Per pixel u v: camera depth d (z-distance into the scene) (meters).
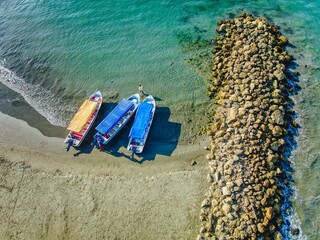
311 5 51.28
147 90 41.94
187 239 29.23
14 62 48.41
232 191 30.72
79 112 38.62
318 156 34.34
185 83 42.03
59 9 55.78
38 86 44.75
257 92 38.00
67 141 37.06
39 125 39.94
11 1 59.12
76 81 44.53
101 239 29.86
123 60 46.22
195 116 38.53
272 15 50.31
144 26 50.69
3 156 36.97
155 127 38.00
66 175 34.62
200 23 50.06
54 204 32.38
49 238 30.22
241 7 52.25
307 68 42.31
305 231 29.61
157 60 45.47
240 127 35.44
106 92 42.50
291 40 46.16
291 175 33.06
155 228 30.12
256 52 42.47
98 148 36.78
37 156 36.75
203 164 34.19
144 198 32.12
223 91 39.94
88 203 32.19
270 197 30.55
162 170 34.16
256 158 32.84
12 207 32.47
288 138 35.78
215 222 29.64
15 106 42.44
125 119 38.53
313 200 31.38
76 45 49.41
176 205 31.38
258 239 28.47
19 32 52.94
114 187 33.19
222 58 43.47
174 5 53.38
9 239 30.28
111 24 51.72
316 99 39.19
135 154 35.78
